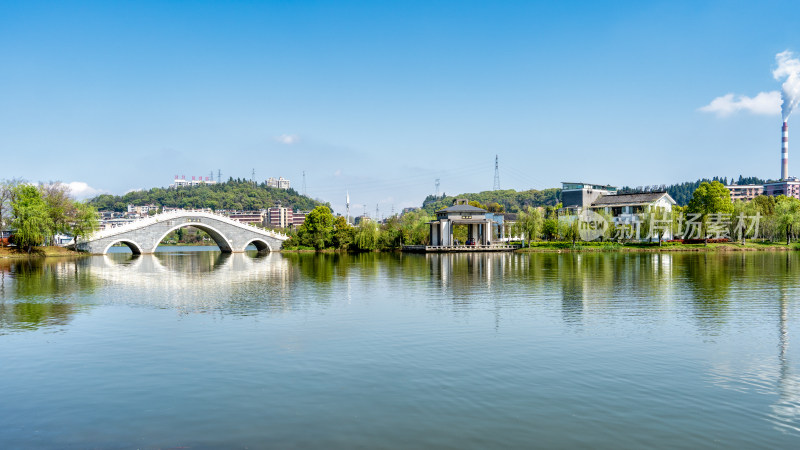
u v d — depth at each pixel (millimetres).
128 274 64812
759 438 14891
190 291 45969
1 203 97312
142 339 26500
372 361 22312
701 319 31422
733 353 23531
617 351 23875
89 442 14836
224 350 24203
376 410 16859
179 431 15445
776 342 25578
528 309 35188
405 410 16859
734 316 32406
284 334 27516
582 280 53438
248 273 65875
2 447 14523
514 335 27141
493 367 21391
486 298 40500
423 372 20781
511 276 58469
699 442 14633
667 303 37594
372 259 99062
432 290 45781
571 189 187250
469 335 27172
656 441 14688
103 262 90562
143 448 14430
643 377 20125
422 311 34531
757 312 33781
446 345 25016
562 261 85125
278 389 18859
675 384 19312
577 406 17172
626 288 46281
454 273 63250
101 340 26344
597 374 20484
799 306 36156
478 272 64500
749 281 51531
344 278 57844
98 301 39750
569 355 23188
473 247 119812
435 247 120375
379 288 47594
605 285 48719
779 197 141750
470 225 132625
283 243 143000
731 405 17266
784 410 16859
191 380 19906
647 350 24047
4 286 50438
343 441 14711
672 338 26438
